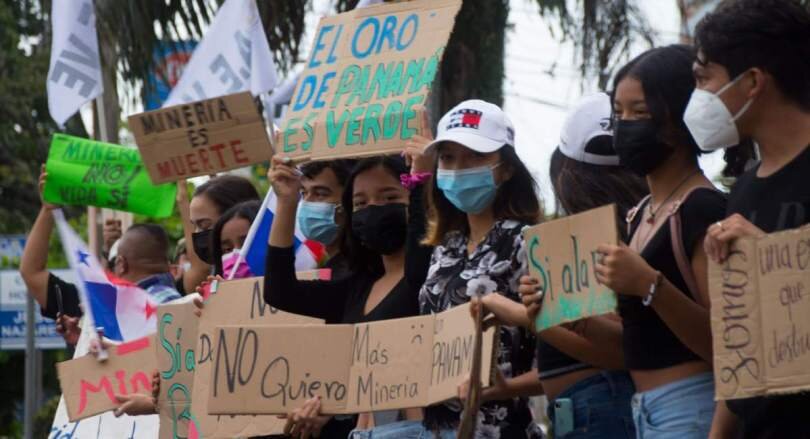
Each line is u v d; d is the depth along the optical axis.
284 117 6.56
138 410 7.34
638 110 4.89
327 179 6.76
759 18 4.40
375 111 6.29
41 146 23.05
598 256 4.71
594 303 4.73
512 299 5.53
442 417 5.69
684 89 4.85
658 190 4.93
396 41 6.43
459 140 5.55
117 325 8.07
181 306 7.10
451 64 12.07
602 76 12.16
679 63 4.88
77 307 8.60
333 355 5.90
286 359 5.97
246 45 8.65
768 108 4.42
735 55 4.43
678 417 4.71
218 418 6.69
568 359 5.43
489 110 5.67
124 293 8.08
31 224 23.33
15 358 21.89
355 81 6.46
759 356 4.18
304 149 6.44
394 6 6.51
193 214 8.20
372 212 6.17
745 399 4.36
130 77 12.42
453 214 5.82
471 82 12.08
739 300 4.23
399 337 5.70
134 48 12.30
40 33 22.14
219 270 7.65
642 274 4.51
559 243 4.86
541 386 5.37
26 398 13.51
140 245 8.25
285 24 12.29
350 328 5.90
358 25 6.57
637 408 4.84
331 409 5.86
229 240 7.63
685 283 4.71
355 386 5.83
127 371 7.49
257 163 7.26
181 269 9.30
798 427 4.25
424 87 6.22
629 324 4.84
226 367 6.03
